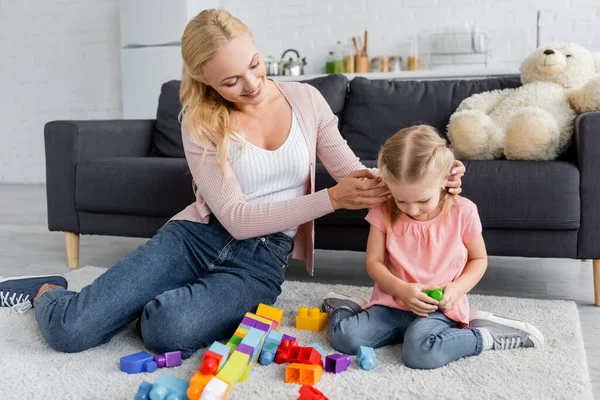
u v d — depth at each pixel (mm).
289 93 1594
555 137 1971
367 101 2512
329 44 4457
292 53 4547
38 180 5273
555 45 2324
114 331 1424
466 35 4074
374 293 1502
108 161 2301
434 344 1272
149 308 1345
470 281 1377
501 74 3736
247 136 1511
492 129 2104
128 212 2254
